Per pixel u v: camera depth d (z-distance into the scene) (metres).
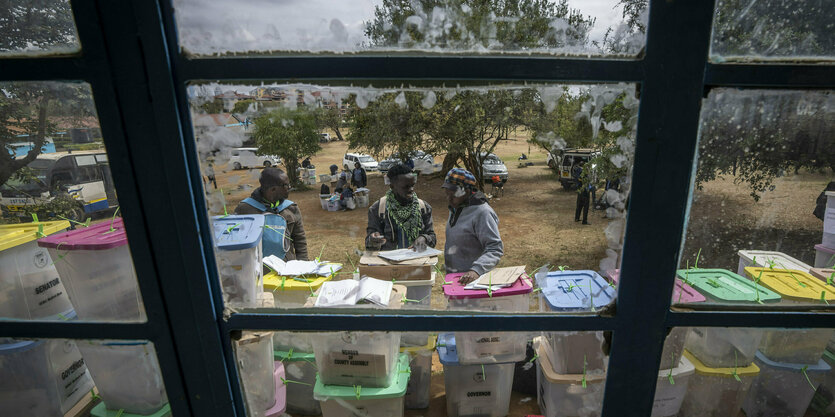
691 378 1.69
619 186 0.85
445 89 0.77
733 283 1.50
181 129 0.75
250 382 1.39
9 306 1.35
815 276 1.53
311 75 0.73
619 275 0.84
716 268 1.60
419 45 0.77
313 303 1.67
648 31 0.70
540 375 1.88
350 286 1.65
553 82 0.74
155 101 0.72
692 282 1.52
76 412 1.51
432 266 1.87
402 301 1.65
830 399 1.74
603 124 0.85
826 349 1.81
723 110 0.94
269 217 2.21
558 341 1.61
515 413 1.95
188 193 0.77
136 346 1.27
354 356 1.52
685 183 0.77
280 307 0.89
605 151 0.87
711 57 0.75
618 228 0.86
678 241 0.80
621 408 0.93
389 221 2.33
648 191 0.77
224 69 0.73
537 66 0.72
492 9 0.76
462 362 1.77
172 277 0.82
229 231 1.36
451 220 2.10
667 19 0.70
